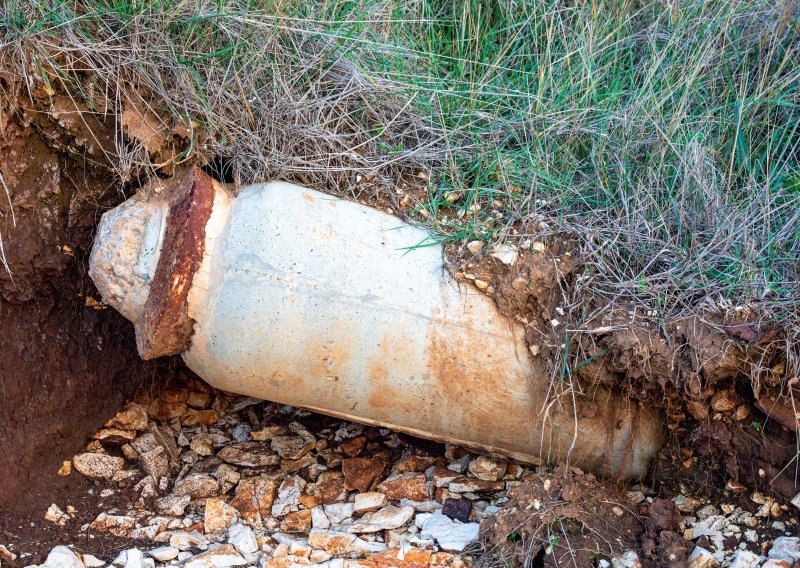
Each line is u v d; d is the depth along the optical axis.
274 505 3.12
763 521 2.91
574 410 2.98
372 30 3.32
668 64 3.31
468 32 3.46
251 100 3.15
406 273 3.00
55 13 3.02
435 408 3.04
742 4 3.37
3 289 3.06
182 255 2.96
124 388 3.29
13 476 3.09
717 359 2.85
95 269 3.04
